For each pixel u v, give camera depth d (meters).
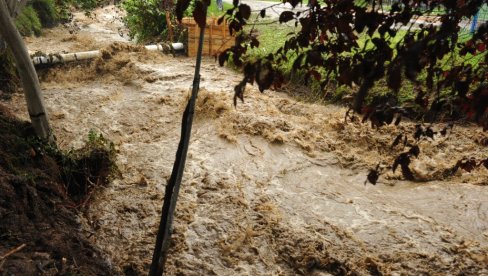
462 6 1.94
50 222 4.45
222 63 2.15
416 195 5.98
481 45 2.31
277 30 11.63
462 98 2.15
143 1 13.87
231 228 5.21
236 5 2.09
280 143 7.20
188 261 4.69
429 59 2.09
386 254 4.81
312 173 6.51
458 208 5.63
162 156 6.84
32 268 3.50
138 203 5.63
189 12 12.77
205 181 6.12
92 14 19.67
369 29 2.06
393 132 7.34
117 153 6.88
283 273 4.61
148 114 8.34
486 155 6.66
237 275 4.55
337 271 4.61
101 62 10.57
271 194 5.95
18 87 9.12
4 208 4.09
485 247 4.88
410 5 2.15
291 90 9.16
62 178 5.58
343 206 5.73
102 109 8.52
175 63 11.13
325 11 2.25
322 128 7.73
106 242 4.92
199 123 7.92
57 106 8.50
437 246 4.91
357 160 6.83
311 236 5.07
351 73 2.03
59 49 12.95
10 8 6.19
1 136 5.27
